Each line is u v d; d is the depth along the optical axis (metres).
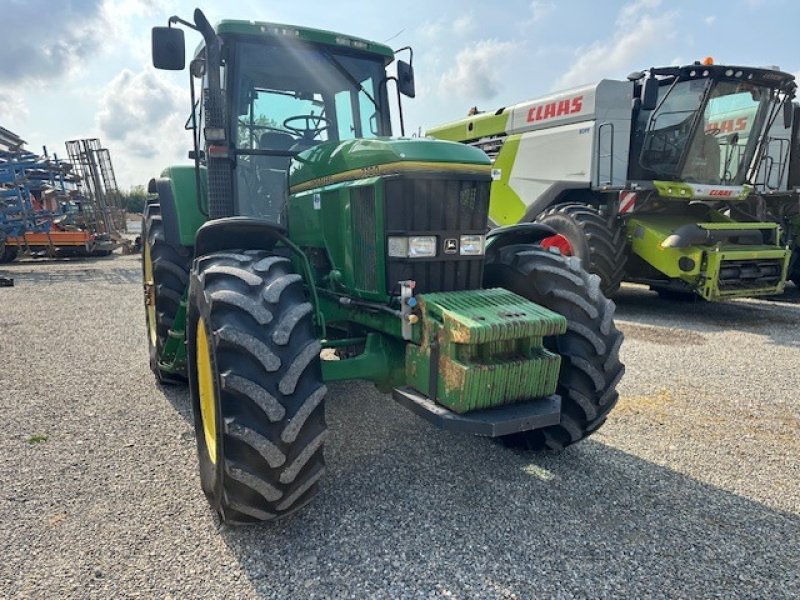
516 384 2.33
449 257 2.58
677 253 6.96
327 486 2.74
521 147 8.74
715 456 3.17
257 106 3.58
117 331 6.33
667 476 2.92
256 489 2.14
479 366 2.24
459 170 2.55
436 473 2.89
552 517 2.50
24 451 3.17
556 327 2.37
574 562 2.19
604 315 2.89
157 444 3.27
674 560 2.22
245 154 3.49
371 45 3.80
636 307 8.05
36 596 2.00
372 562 2.18
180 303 3.82
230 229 2.58
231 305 2.22
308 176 3.10
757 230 7.26
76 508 2.57
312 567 2.15
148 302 4.63
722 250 6.84
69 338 5.97
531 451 3.14
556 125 8.19
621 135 7.72
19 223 15.27
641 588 2.05
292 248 2.77
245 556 2.21
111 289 9.94
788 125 7.58
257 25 3.43
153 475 2.89
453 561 2.18
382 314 2.64
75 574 2.12
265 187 3.61
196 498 2.66
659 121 7.54
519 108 8.83
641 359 5.15
